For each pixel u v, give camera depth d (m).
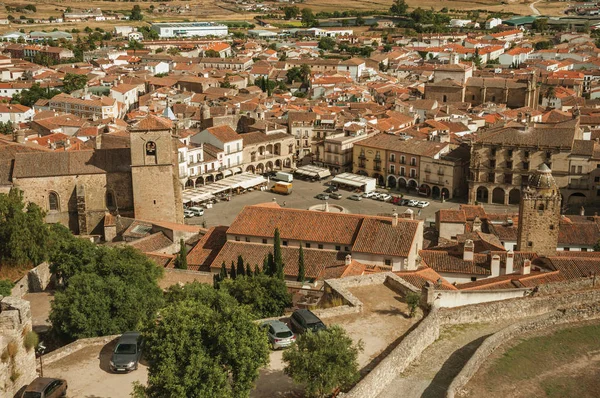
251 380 53.69
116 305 72.12
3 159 150.00
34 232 111.44
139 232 135.38
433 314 70.56
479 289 82.81
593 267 95.25
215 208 196.75
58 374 60.00
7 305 56.41
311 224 112.25
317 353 54.59
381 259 102.81
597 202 193.25
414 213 192.25
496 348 70.94
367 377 56.66
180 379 51.59
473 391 62.41
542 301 80.56
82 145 198.25
